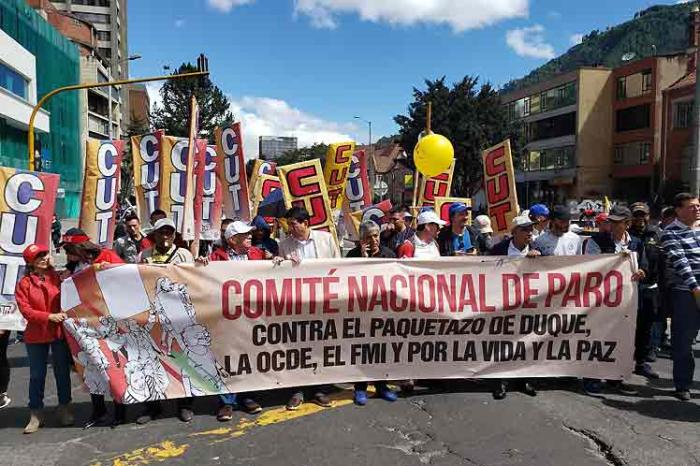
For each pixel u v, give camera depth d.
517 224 5.84
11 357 7.41
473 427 4.79
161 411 5.29
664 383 6.04
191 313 5.12
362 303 5.46
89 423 4.96
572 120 54.75
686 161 41.72
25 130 36.25
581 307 5.76
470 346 5.64
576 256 5.77
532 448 4.40
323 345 5.40
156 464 4.19
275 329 5.29
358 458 4.25
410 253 6.14
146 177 8.12
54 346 4.90
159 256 5.54
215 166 9.50
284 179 7.43
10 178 5.29
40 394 4.87
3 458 4.29
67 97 44.72
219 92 52.41
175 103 51.69
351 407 5.29
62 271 5.52
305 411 5.20
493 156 8.12
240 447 4.45
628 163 51.41
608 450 4.36
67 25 58.19
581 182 53.81
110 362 4.90
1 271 5.25
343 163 9.08
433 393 5.66
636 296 5.79
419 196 9.66
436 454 4.31
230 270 5.21
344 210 11.13
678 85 42.69
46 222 5.41
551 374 5.72
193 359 5.10
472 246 7.76
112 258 5.61
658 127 47.84
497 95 44.09
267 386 5.25
